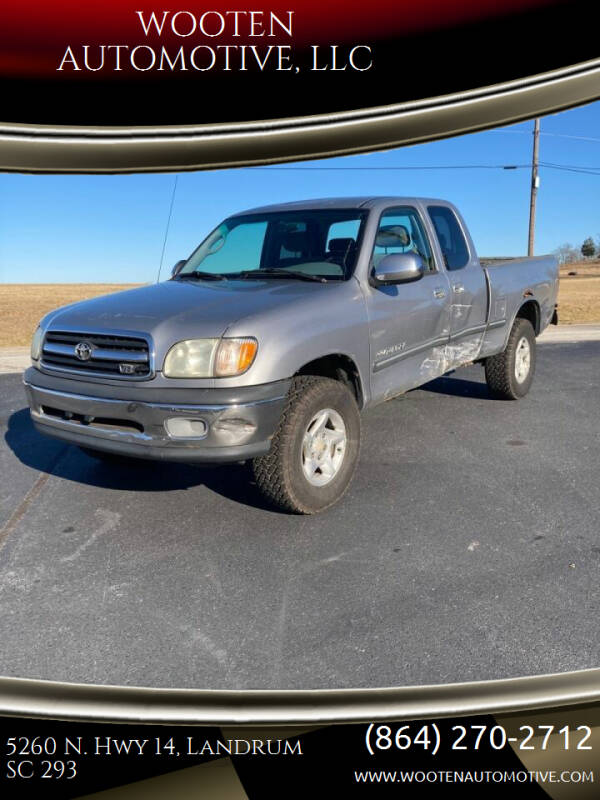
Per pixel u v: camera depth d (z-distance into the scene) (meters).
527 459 5.38
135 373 3.91
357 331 4.53
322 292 4.47
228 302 4.21
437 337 5.58
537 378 8.73
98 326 4.08
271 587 3.49
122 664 2.89
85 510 4.54
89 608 3.33
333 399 4.29
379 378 4.88
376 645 2.98
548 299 7.65
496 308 6.45
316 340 4.16
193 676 2.81
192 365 3.80
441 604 3.29
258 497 4.66
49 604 3.38
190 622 3.20
